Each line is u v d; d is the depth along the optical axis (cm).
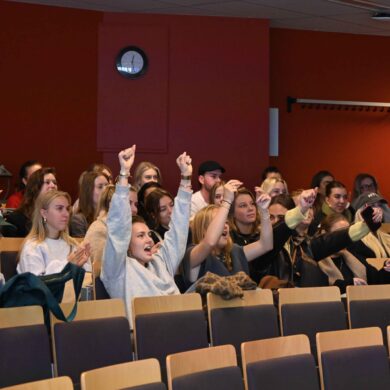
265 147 826
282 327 438
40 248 458
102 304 383
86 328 369
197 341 404
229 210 520
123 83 807
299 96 890
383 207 768
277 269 526
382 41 921
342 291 536
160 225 529
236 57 822
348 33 906
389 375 385
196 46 816
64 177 816
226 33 820
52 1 792
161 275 461
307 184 897
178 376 312
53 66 811
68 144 817
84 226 547
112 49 806
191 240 502
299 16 825
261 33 827
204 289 441
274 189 628
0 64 792
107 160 808
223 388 323
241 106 823
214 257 485
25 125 802
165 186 810
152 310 400
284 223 512
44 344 353
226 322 416
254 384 337
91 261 464
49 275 393
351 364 373
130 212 442
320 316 448
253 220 532
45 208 463
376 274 560
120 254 437
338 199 675
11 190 797
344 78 906
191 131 813
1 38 793
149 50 809
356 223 535
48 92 810
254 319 425
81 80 821
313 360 361
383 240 620
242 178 822
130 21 809
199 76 816
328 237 539
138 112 807
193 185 813
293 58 887
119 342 377
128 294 441
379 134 928
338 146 911
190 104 813
